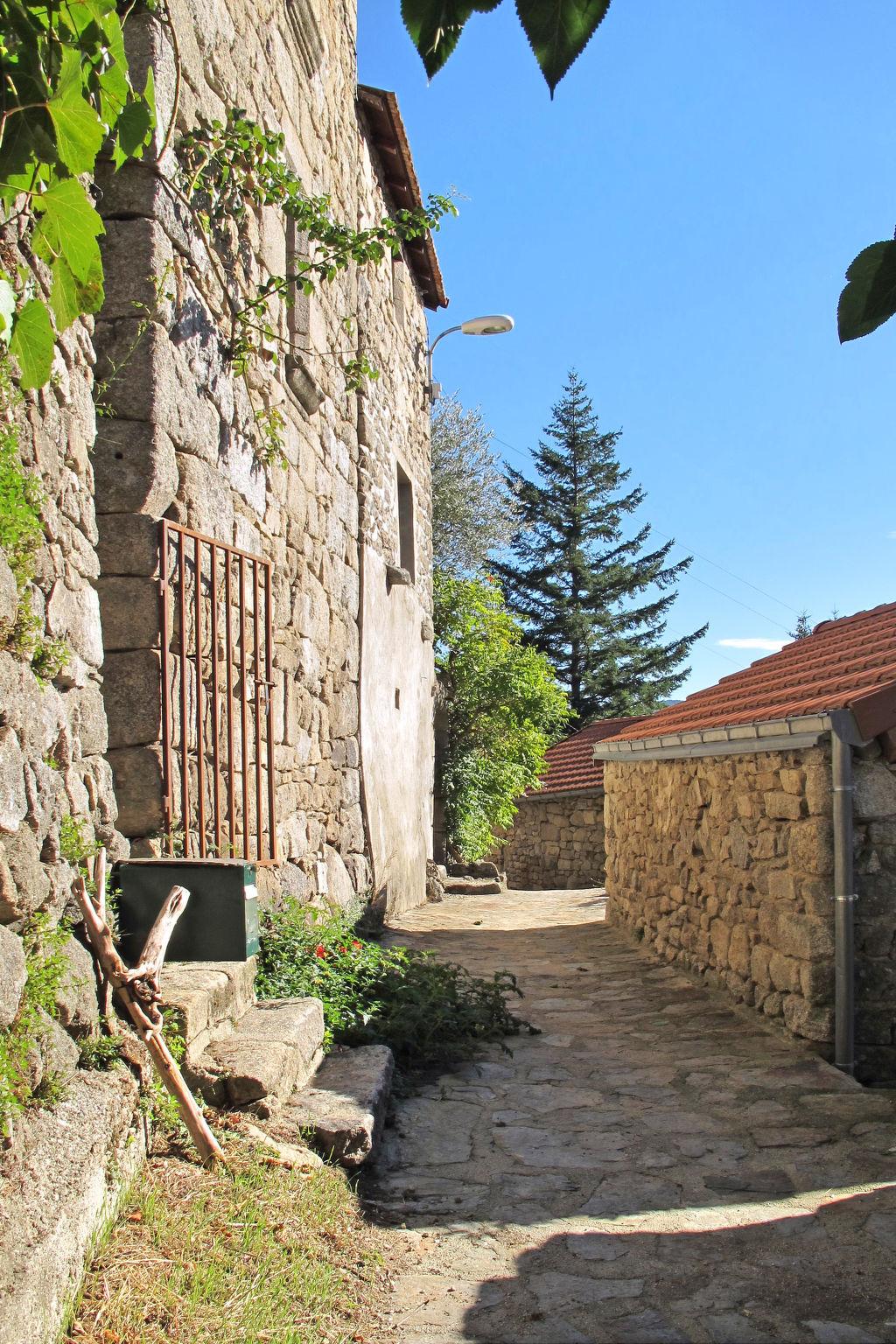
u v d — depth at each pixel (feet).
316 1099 12.07
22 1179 6.96
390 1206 10.89
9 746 8.07
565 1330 8.50
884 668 18.62
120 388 13.53
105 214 13.74
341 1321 8.28
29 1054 7.76
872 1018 16.80
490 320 40.88
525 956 27.17
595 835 51.85
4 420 8.63
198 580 14.21
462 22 3.76
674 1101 14.69
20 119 6.68
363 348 28.86
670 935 25.14
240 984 12.97
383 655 31.12
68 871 9.59
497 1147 12.80
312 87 23.18
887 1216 10.66
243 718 15.76
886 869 16.93
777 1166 12.14
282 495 19.86
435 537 77.41
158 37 13.74
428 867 40.04
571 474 114.62
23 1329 6.03
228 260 16.79
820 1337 8.43
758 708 21.59
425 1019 16.81
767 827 18.97
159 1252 8.07
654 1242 10.16
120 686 13.44
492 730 47.75
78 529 10.23
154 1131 9.87
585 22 3.48
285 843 19.57
